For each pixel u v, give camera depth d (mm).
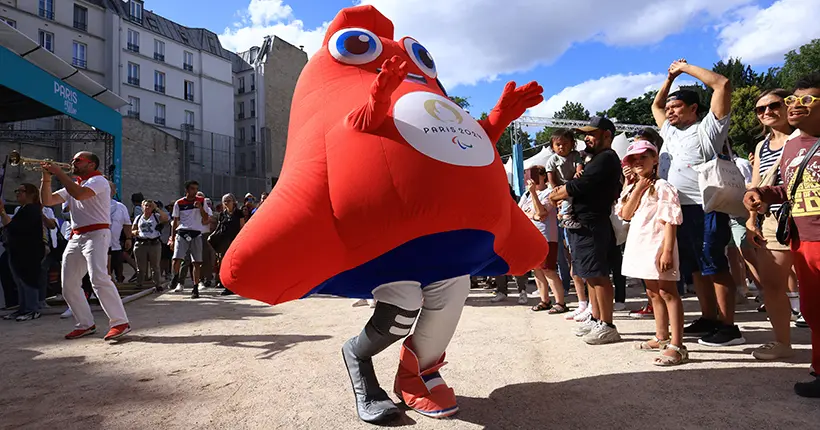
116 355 4207
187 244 8617
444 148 2219
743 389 2789
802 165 2723
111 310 4793
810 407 2502
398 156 2164
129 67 38469
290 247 2166
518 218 2898
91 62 36250
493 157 2449
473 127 2469
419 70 2785
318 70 2744
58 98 11930
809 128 2750
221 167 43312
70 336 4965
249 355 4074
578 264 4113
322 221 2180
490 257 2732
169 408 2852
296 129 2635
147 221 9117
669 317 3473
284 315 6090
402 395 2697
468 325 4988
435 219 2166
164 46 40969
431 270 2387
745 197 2963
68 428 2594
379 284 2418
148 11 40969
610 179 3998
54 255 7000
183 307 7082
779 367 3160
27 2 32812
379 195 2131
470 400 2818
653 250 3439
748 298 6227
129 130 29875
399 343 4219
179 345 4555
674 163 4180
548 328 4746
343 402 2863
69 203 4871
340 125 2338
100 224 4820
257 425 2551
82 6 35812
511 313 5750
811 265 2680
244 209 9320
